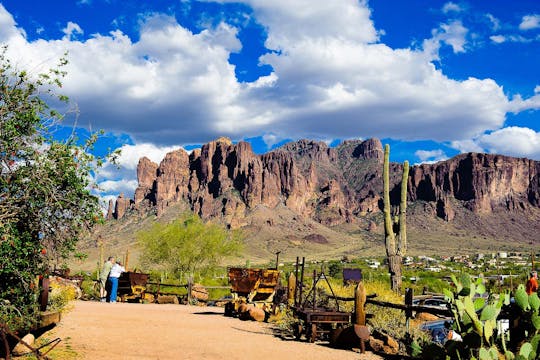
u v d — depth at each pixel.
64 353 6.84
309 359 7.97
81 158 7.04
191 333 10.07
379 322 10.95
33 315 7.41
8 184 6.70
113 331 9.39
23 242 6.78
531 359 4.73
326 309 10.64
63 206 6.94
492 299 5.57
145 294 21.25
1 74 6.74
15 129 6.50
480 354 4.89
